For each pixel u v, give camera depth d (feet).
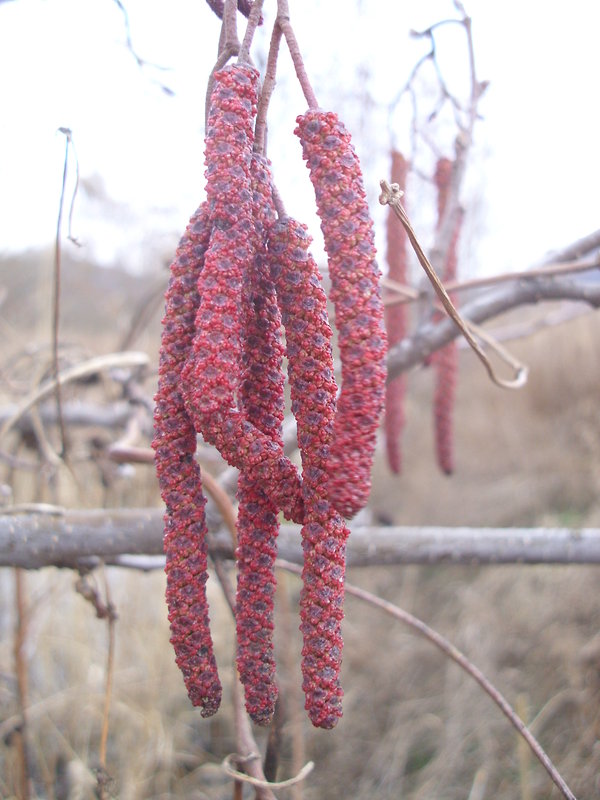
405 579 2.57
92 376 1.45
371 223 0.44
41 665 1.74
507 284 1.17
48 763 1.50
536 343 3.63
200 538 0.51
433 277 0.64
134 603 1.80
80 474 1.72
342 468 0.42
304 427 0.47
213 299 0.45
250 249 0.47
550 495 3.10
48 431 1.51
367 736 1.90
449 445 1.10
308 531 0.47
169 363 0.50
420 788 1.72
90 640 1.74
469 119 0.99
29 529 0.79
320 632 0.47
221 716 1.84
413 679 2.10
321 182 0.45
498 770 1.75
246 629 0.52
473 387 3.92
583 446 3.21
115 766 1.55
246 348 0.51
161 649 1.80
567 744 1.79
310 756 1.82
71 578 1.70
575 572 2.34
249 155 0.47
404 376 1.10
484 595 2.40
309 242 0.48
